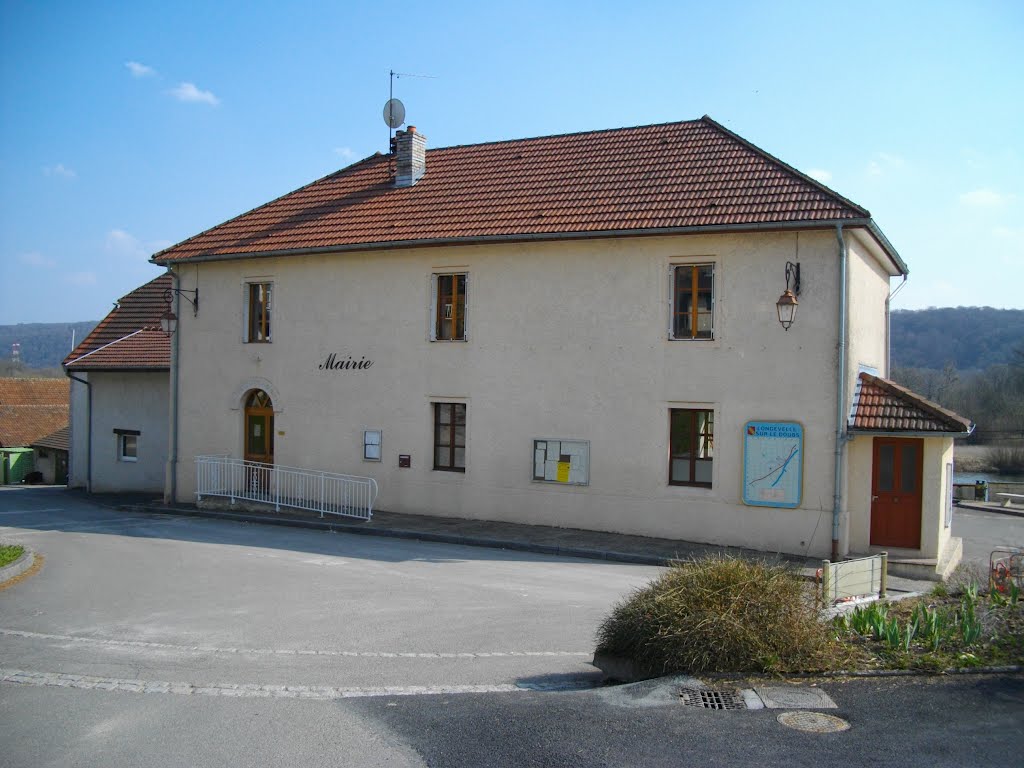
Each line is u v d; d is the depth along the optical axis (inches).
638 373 674.2
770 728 248.7
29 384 2130.9
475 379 737.6
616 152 786.8
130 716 268.4
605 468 684.7
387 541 663.1
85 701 283.4
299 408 821.2
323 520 737.6
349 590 476.1
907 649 308.8
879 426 603.5
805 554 616.1
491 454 729.6
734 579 309.6
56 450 1531.7
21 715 269.3
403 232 762.8
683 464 666.8
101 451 1070.4
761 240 635.5
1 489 1165.7
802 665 293.4
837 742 238.2
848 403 621.9
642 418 673.0
